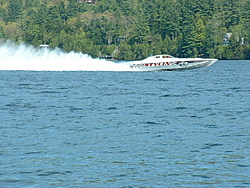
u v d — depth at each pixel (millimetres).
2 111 114562
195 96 146250
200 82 199375
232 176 61812
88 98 140875
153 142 80000
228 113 110688
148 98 140500
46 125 95562
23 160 68688
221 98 140875
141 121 100000
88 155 71625
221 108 119250
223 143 78875
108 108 119438
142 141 80688
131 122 98875
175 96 146000
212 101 133750
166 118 103938
